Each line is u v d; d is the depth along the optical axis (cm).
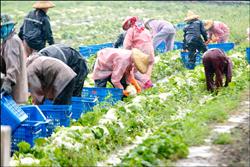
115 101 2378
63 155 1644
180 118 1986
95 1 9356
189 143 1658
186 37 3434
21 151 1681
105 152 1769
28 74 1977
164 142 1582
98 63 2477
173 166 1494
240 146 1636
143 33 2773
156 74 3241
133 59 2416
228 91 2439
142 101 2272
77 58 2262
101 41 4944
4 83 1731
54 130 1881
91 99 2256
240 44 4256
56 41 5159
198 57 3456
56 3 9044
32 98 2062
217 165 1498
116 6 8488
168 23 3675
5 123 1720
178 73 3170
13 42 1744
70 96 2025
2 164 1313
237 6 7650
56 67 1988
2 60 1752
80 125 1995
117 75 2427
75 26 6169
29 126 1752
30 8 8069
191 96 2473
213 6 7706
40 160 1598
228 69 2534
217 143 1669
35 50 2955
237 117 1991
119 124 1969
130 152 1597
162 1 8981
